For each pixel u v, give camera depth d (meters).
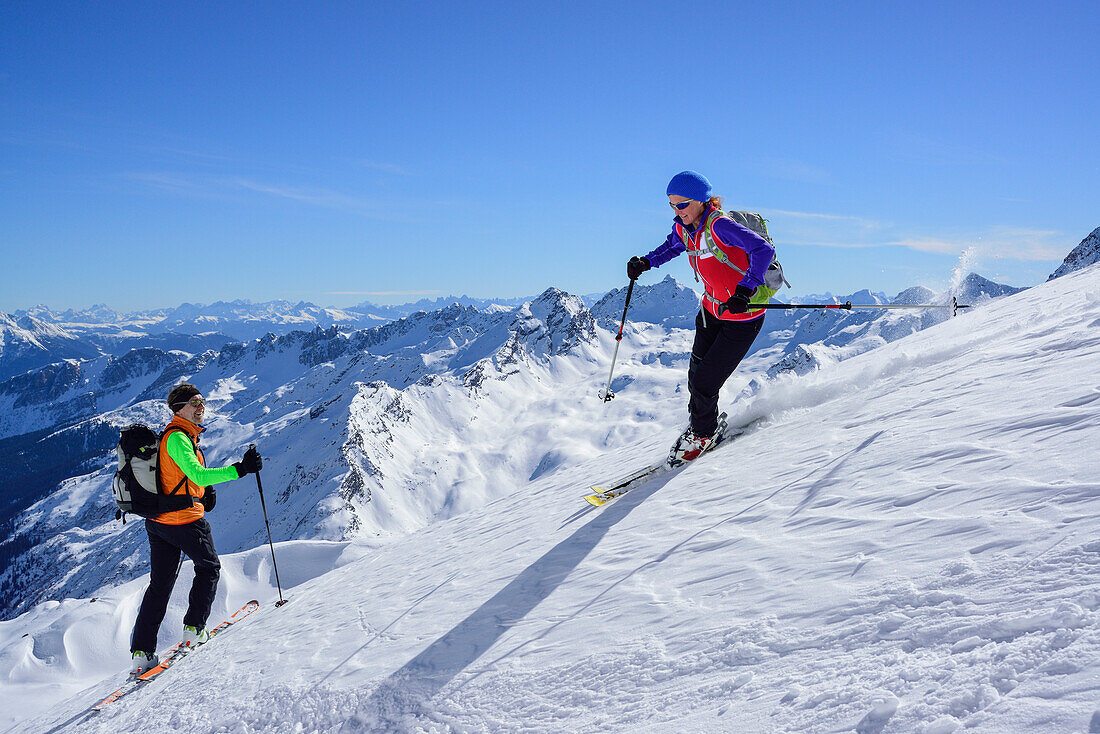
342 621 4.79
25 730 6.34
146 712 4.72
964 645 1.56
